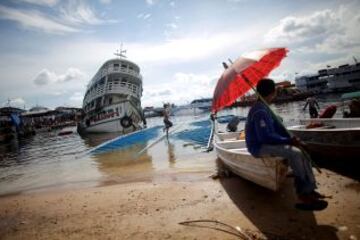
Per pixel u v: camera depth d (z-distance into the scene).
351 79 62.16
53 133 55.06
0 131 48.44
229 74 4.92
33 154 21.70
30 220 6.06
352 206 4.64
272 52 5.21
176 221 4.99
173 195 6.54
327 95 62.78
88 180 9.70
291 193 5.60
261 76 5.95
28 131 53.25
